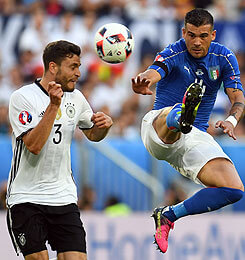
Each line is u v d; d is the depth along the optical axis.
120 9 47.28
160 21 45.09
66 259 18.97
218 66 19.92
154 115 20.12
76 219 19.33
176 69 19.83
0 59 44.91
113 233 31.03
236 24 45.41
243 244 31.84
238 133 40.69
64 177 19.50
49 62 19.02
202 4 49.22
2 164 36.34
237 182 18.67
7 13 45.84
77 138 35.44
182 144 19.66
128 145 36.12
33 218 18.86
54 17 46.47
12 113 19.02
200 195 19.14
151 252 31.09
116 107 43.38
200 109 20.34
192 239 31.62
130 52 20.53
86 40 46.09
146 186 35.41
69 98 19.56
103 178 35.50
